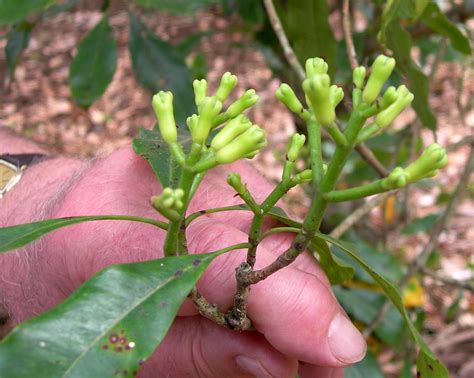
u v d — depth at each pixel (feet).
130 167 0.76
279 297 0.59
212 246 0.61
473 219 2.17
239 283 0.52
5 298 0.82
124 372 0.42
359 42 1.12
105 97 3.07
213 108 0.46
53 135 2.83
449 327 1.71
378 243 1.58
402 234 1.48
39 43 3.55
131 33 1.14
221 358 0.65
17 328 0.42
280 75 1.31
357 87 0.45
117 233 0.67
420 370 0.58
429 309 1.77
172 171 0.63
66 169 0.92
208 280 0.60
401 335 1.19
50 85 3.17
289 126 2.74
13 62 1.17
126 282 0.46
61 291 0.74
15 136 1.11
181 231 0.51
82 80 1.10
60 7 1.20
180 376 0.68
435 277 1.20
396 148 1.34
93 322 0.44
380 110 0.42
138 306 0.45
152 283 0.46
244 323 0.59
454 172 2.35
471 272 1.92
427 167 0.42
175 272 0.47
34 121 2.91
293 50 0.99
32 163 0.94
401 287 1.16
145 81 1.14
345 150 0.43
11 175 0.91
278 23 0.92
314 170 0.46
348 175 1.42
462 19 1.24
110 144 2.77
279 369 0.64
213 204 0.75
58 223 0.52
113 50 1.10
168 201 0.45
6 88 1.21
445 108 2.69
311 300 0.59
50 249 0.71
